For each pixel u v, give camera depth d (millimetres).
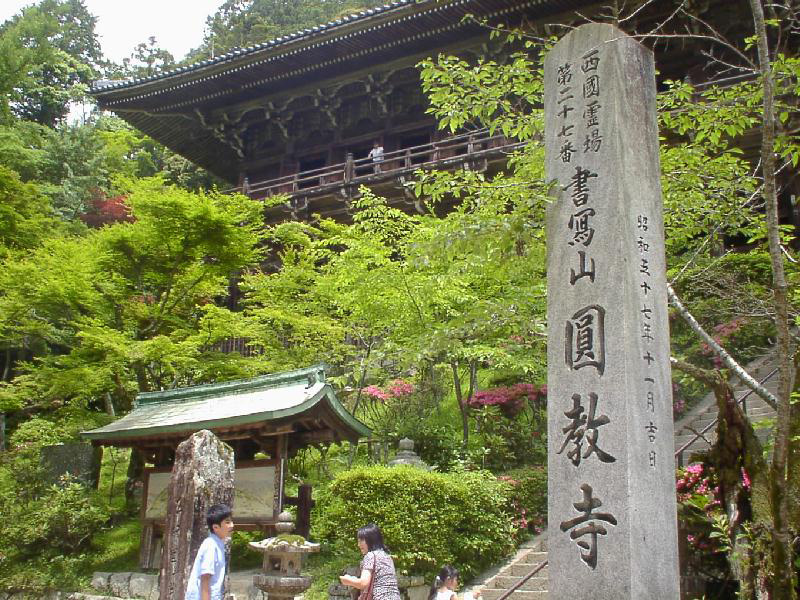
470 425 15859
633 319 5840
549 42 9094
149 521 12664
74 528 13383
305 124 30250
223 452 8789
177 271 17688
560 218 6398
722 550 7441
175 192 16328
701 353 14594
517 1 22094
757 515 6898
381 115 28391
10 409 18516
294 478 14453
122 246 16688
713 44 21922
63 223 24719
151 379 18094
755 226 9781
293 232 19328
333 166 26047
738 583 7602
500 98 10656
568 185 6426
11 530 13188
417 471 10477
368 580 6598
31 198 23359
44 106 40375
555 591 5602
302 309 17531
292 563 8133
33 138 31750
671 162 9219
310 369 11797
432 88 9703
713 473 7941
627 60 6527
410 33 24281
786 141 8883
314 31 24625
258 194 29078
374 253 14234
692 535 8047
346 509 10258
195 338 15953
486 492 11109
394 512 9992
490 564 10984
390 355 13406
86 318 15898
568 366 5977
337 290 16109
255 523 11344
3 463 15812
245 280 19188
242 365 16438
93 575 12656
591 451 5660
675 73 23641
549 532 5766
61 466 15523
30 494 14594
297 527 11539
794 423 7070
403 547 9914
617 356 5723
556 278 6273
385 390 16594
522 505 12062
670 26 21797
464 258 10055
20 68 28406
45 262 16734
